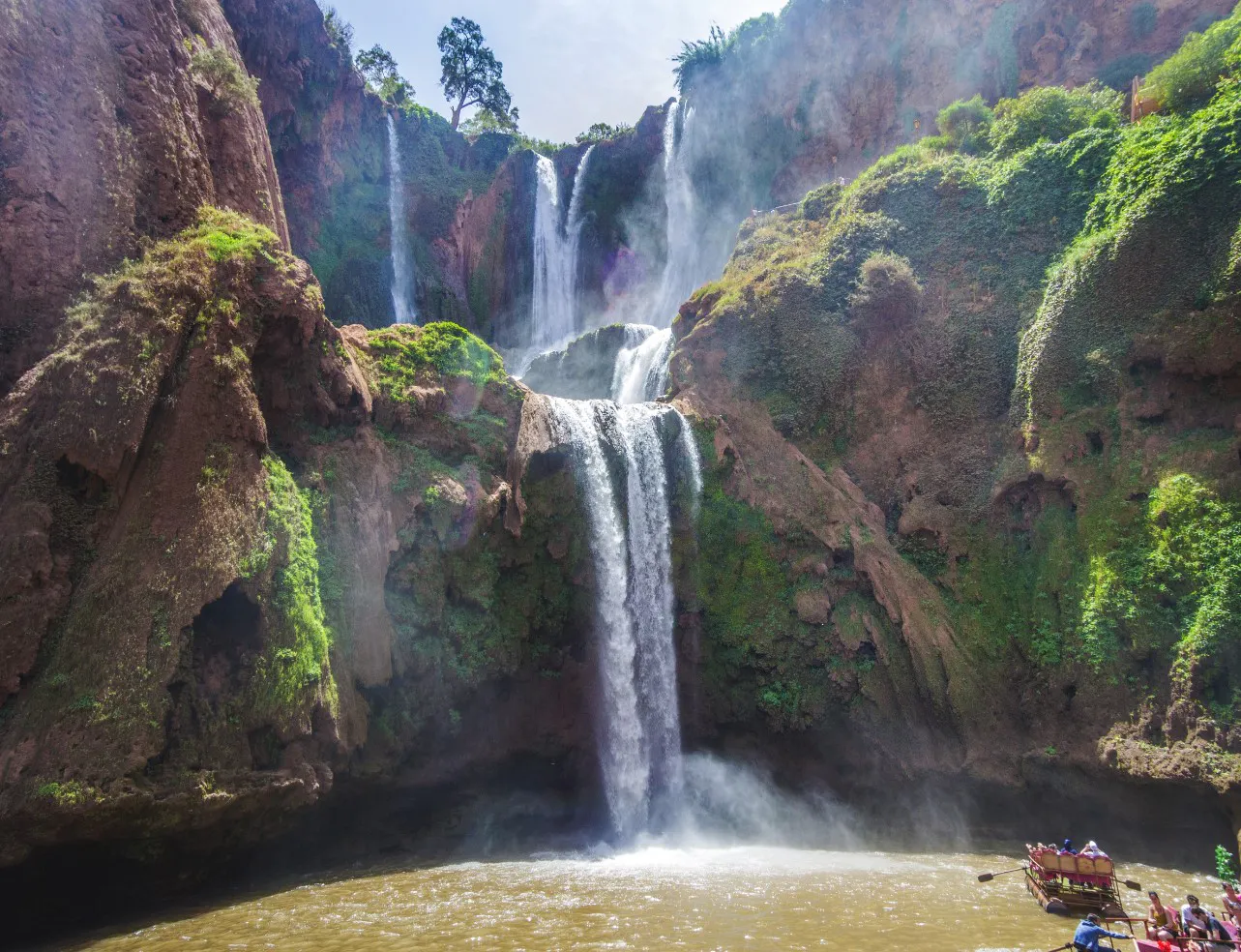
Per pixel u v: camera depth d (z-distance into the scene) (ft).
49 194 61.52
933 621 78.69
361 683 64.13
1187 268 74.74
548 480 79.87
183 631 53.16
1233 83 80.94
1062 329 81.10
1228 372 70.69
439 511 71.61
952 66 146.82
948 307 92.58
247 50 124.57
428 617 69.72
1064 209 89.25
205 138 79.00
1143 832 66.54
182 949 43.96
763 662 81.71
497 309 176.76
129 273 61.21
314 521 65.00
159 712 50.24
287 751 57.11
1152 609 67.36
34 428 53.72
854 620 80.38
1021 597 78.38
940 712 75.46
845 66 160.56
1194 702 62.13
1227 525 65.26
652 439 87.61
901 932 45.91
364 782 64.28
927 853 70.38
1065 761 69.05
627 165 185.37
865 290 93.66
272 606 58.13
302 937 45.60
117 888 51.31
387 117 165.68
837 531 84.23
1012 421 84.64
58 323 59.77
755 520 86.69
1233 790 57.41
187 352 59.16
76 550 52.29
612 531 82.48
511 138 192.44
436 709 70.18
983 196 95.40
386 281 152.35
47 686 47.96
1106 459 76.28
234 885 58.08
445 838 72.79
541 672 80.59
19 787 45.03
